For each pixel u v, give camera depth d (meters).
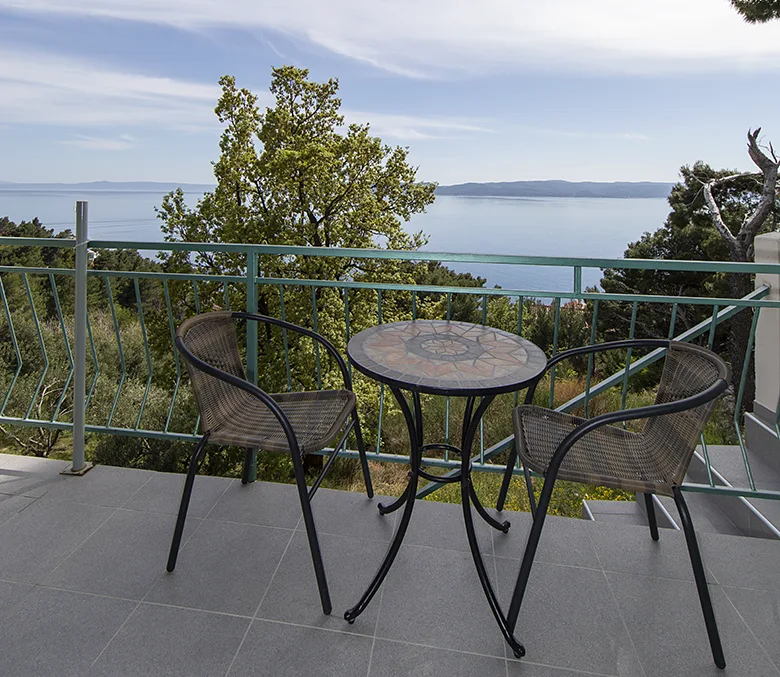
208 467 7.96
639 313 11.98
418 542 1.82
